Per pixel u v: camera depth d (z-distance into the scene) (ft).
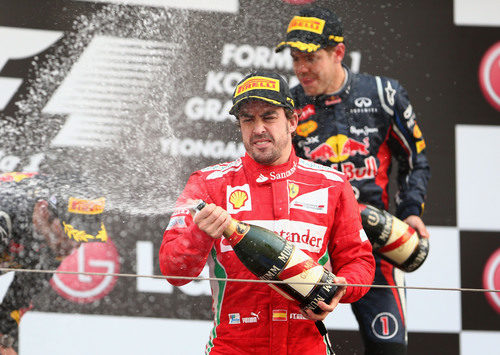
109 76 42.37
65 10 42.52
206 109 42.60
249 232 23.18
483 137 44.47
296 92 33.88
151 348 40.63
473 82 44.80
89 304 40.29
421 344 42.27
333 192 25.09
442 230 43.57
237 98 24.45
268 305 23.75
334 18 32.35
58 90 42.06
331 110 33.32
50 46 42.37
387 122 33.58
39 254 30.99
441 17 44.91
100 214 32.12
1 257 30.35
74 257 40.32
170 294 40.96
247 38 43.16
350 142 33.19
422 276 42.98
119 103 42.09
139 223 40.68
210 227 22.79
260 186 24.81
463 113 44.57
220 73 42.86
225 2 43.27
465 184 44.09
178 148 42.09
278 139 24.52
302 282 22.93
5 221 30.17
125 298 40.60
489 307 42.80
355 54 44.50
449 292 42.65
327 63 32.22
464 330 42.52
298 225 24.39
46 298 39.86
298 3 43.45
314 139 33.37
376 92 33.37
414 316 42.45
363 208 30.32
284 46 31.63
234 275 24.04
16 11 42.27
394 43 44.70
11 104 41.68
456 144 44.37
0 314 31.14
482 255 43.42
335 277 23.53
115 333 40.29
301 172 25.25
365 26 44.57
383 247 30.27
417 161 34.24
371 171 33.30
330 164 33.19
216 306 24.52
